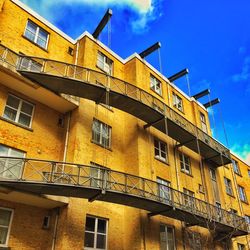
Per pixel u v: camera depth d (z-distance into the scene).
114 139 17.36
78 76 16.25
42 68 15.01
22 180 10.79
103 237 14.05
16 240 11.48
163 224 16.08
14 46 15.06
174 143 20.34
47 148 14.30
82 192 12.16
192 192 19.66
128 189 15.13
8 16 15.57
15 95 14.15
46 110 15.25
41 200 12.19
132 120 18.25
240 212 25.22
